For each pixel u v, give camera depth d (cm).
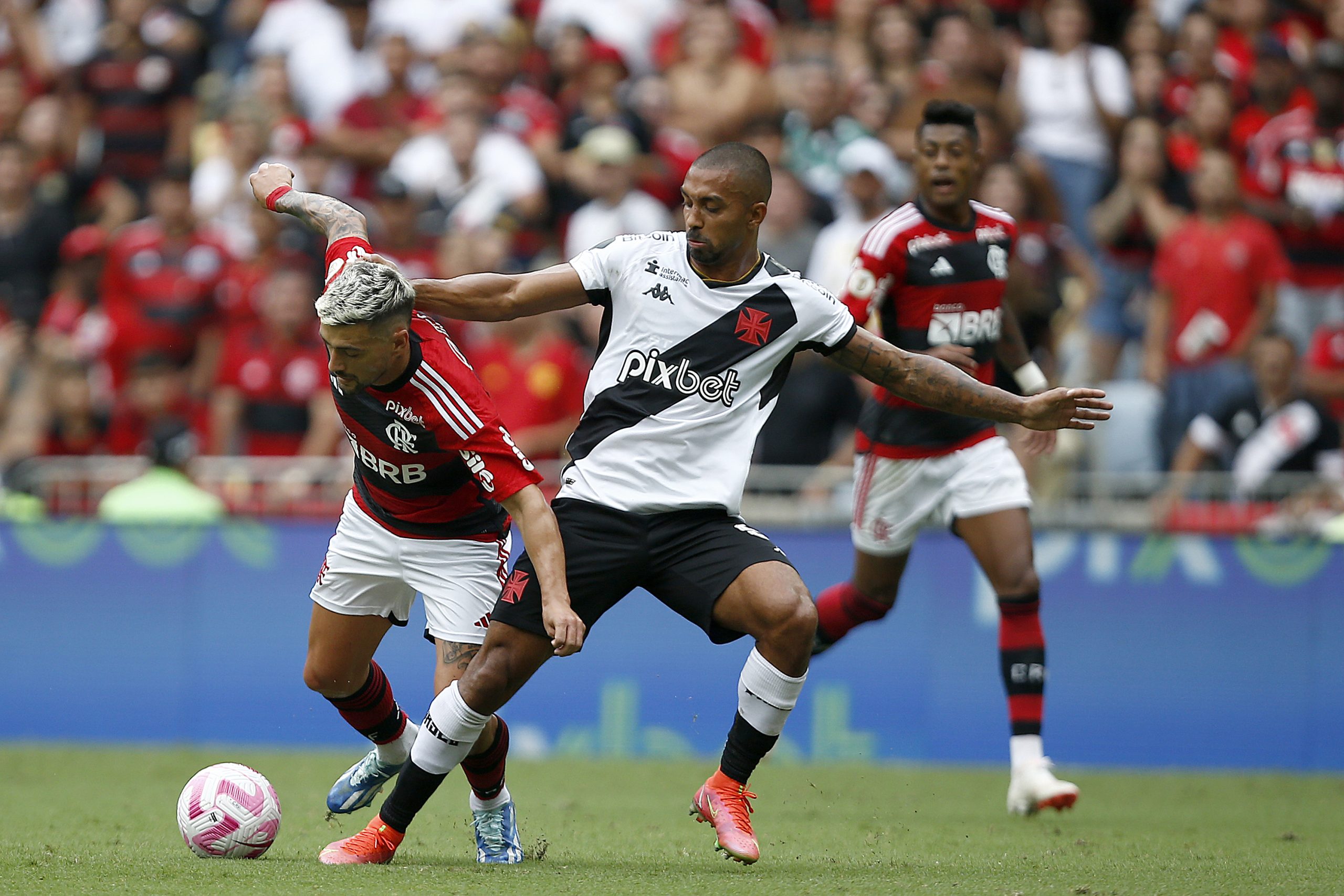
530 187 3912
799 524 3006
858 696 2983
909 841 1858
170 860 1489
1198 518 3002
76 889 1288
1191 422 3456
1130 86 4156
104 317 3944
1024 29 4441
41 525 3078
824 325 1513
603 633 3011
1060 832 1973
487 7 4691
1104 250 3959
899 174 3916
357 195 4097
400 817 1496
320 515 3069
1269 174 3928
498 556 1589
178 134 4512
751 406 1514
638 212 3828
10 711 3061
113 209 4338
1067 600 2983
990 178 3647
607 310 1525
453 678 1548
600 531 1490
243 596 3036
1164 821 2120
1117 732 2959
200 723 3028
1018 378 2280
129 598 3058
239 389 3591
